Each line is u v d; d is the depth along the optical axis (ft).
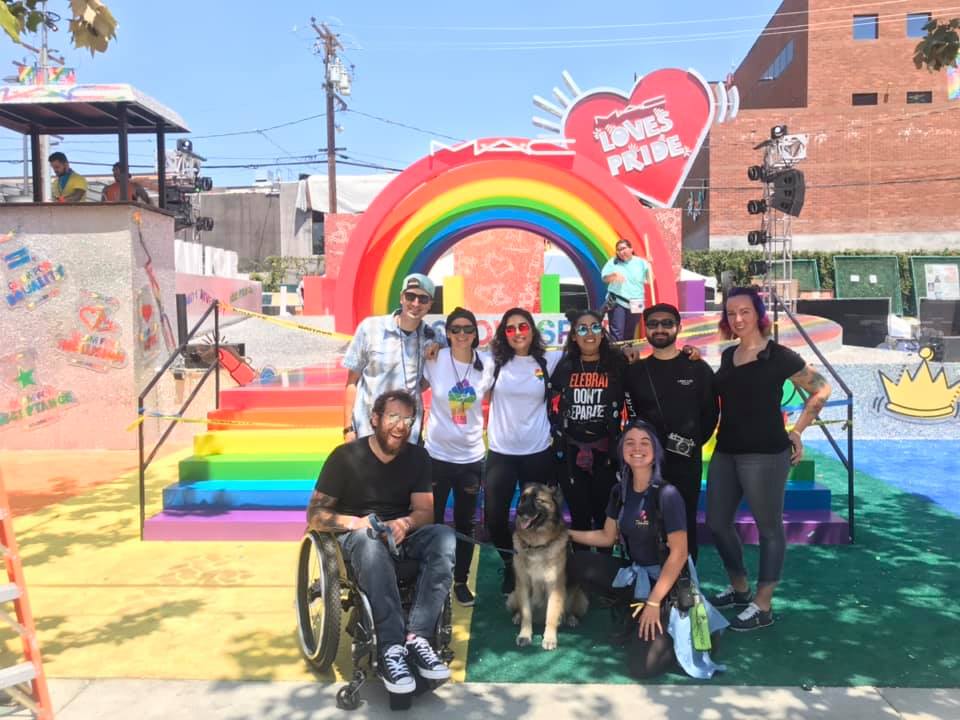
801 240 101.45
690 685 11.46
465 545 14.61
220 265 65.36
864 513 20.65
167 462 27.35
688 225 118.52
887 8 103.60
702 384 13.73
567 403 14.29
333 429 21.21
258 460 20.18
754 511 13.41
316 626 12.42
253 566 16.61
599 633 13.44
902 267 94.79
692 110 38.01
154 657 12.40
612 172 38.91
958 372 31.99
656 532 12.32
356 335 14.69
